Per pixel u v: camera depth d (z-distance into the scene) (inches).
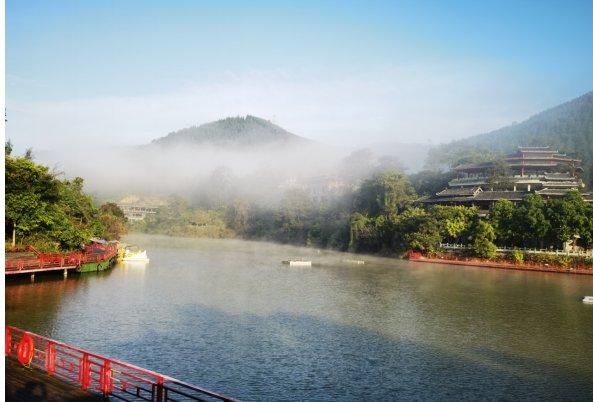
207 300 2406.5
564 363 1550.2
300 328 1908.2
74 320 1857.8
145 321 1909.4
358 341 1748.3
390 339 1785.2
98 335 1686.8
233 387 1285.7
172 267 3732.8
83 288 2509.8
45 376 914.1
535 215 4168.3
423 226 4675.2
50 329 1717.5
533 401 1249.4
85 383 869.8
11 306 2020.2
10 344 1040.2
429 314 2214.6
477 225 4468.5
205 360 1486.2
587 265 3850.9
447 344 1736.0
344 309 2287.2
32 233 2928.2
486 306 2420.0
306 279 3277.6
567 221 4042.8
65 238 3075.8
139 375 1327.5
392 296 2657.5
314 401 1216.8
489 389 1325.0
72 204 3705.7
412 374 1425.9
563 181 5349.4
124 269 3444.9
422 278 3400.6
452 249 4574.3
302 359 1530.5
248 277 3314.5
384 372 1437.0
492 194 5216.5
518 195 5054.1
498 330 1948.8
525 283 3228.3
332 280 3250.5
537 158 5767.7
